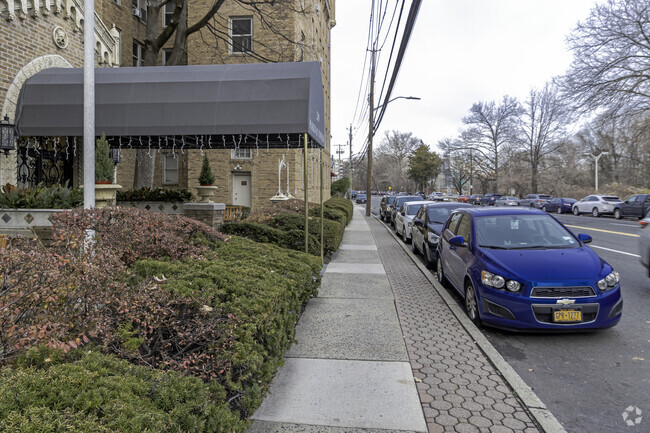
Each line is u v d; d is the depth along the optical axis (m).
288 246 9.40
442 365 4.39
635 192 46.03
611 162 64.75
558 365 4.59
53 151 10.65
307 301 6.52
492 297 5.35
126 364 2.43
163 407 2.17
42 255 2.72
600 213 31.30
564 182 63.28
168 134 8.29
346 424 3.27
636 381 4.20
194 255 5.01
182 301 3.36
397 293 7.45
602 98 25.28
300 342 4.98
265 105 8.18
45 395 1.91
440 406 3.56
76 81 8.47
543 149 62.22
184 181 20.42
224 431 2.47
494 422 3.33
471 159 71.56
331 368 4.27
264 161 19.48
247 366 3.08
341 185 52.78
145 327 3.10
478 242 6.34
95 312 2.92
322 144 9.84
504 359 4.69
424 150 101.25
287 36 18.75
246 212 15.05
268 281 4.42
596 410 3.64
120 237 4.73
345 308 6.42
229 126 8.20
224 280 4.07
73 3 10.27
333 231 10.95
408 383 3.96
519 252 5.86
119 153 12.05
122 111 8.34
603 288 5.15
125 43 19.00
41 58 9.23
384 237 16.72
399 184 122.88
